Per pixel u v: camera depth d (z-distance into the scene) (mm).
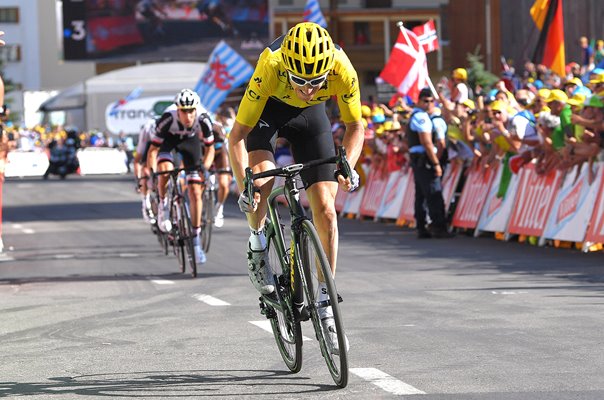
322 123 13453
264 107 13312
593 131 26016
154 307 19203
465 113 33312
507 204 30500
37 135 105188
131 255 30219
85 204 57156
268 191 13188
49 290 22531
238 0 108500
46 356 14445
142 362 13812
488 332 15156
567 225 27047
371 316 17078
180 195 24984
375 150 40906
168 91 96750
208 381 12469
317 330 12125
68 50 110562
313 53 11805
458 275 22594
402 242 31203
